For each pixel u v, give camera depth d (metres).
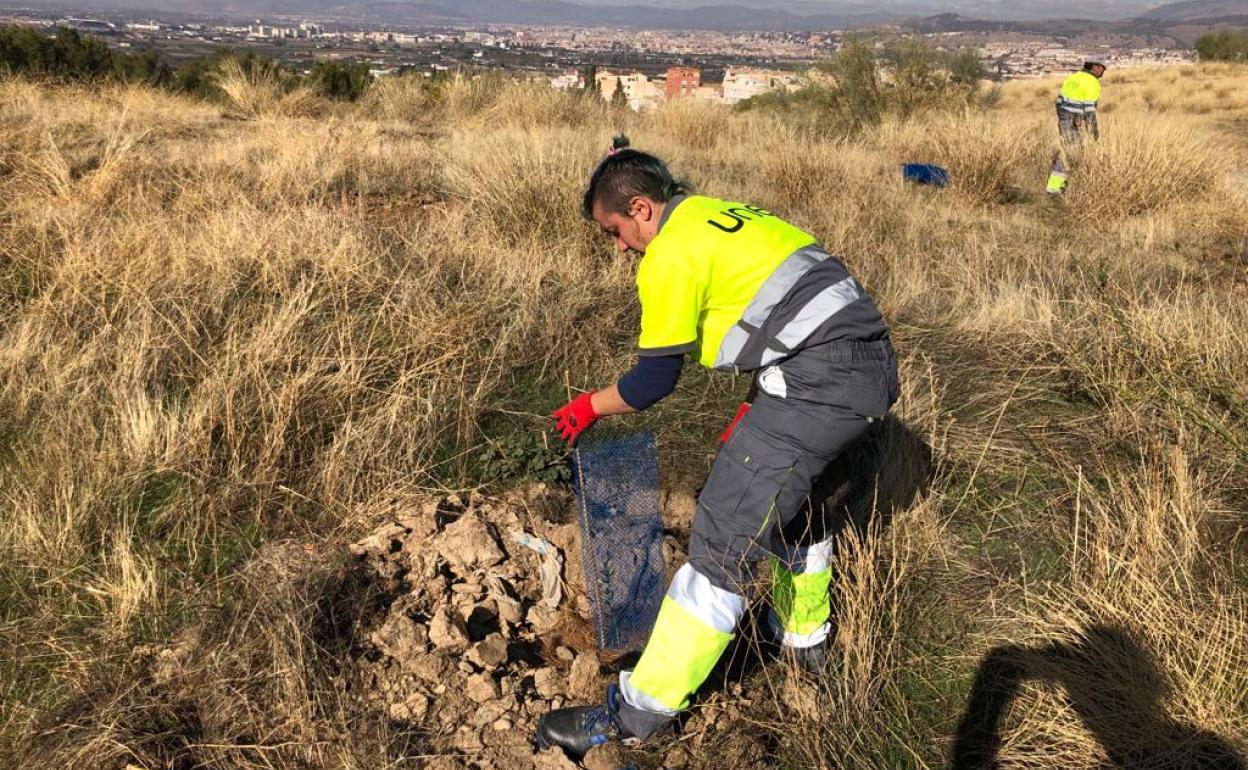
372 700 2.54
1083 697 2.58
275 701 2.47
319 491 3.43
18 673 2.56
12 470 3.40
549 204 6.13
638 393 2.32
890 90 14.30
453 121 12.47
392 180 7.74
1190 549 2.99
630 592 2.95
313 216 5.77
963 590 3.09
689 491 3.64
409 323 4.49
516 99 12.59
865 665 2.63
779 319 2.26
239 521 3.26
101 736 2.30
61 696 2.49
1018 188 9.27
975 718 2.61
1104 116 11.92
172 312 4.46
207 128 10.31
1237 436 3.75
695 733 2.53
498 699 2.58
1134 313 4.70
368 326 4.59
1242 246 7.14
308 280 4.91
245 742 2.39
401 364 4.25
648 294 2.26
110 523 3.15
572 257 5.68
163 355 4.15
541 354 4.61
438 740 2.46
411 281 4.98
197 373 4.07
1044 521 3.46
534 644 2.90
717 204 2.38
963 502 3.57
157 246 5.00
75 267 4.66
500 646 2.71
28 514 3.06
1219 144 10.99
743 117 14.35
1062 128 9.66
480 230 6.03
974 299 5.52
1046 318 4.92
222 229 5.41
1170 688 2.53
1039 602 2.96
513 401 4.22
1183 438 3.73
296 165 7.42
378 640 2.70
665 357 2.27
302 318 4.46
